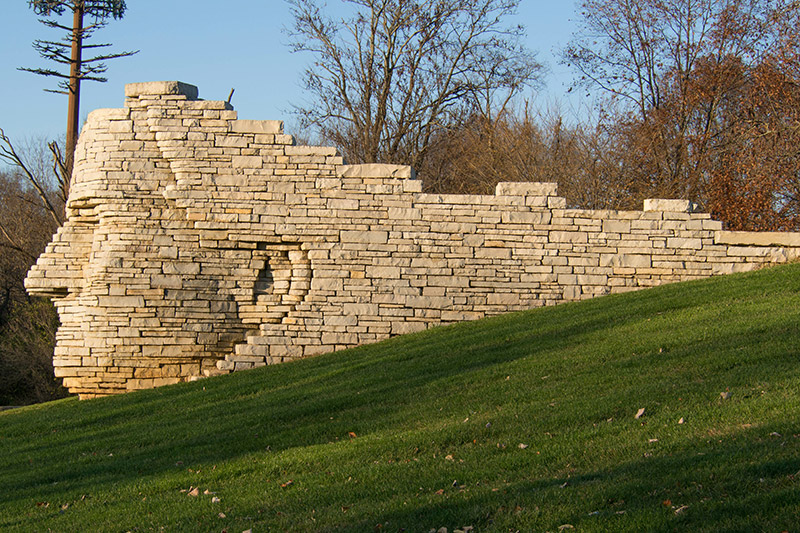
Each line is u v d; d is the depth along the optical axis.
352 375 13.71
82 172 16.72
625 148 31.08
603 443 8.38
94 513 8.46
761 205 27.08
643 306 14.71
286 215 16.47
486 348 13.78
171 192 16.31
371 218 16.56
